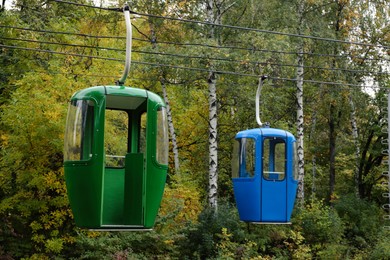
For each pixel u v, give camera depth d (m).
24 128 17.73
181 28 26.44
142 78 25.22
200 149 30.69
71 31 22.59
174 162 29.83
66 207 18.66
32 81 18.44
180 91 27.58
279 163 15.32
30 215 18.78
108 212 11.41
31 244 18.78
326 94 29.16
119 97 11.25
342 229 24.75
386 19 29.41
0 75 23.00
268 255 22.58
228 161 30.48
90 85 20.03
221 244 21.47
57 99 18.52
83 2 26.86
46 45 22.38
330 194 31.05
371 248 24.97
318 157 34.34
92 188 10.80
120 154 18.39
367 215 27.42
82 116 10.86
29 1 24.50
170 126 27.27
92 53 22.88
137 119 12.15
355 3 28.92
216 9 26.80
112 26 26.64
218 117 30.50
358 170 31.36
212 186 23.58
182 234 21.08
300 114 27.42
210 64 23.50
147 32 28.70
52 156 18.44
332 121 30.64
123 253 18.84
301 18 27.12
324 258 23.39
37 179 17.70
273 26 26.56
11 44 22.58
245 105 27.27
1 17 22.88
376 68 29.66
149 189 10.92
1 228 18.61
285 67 27.12
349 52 28.89
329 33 27.25
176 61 23.67
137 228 10.89
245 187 15.30
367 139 31.91
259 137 15.20
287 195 15.26
